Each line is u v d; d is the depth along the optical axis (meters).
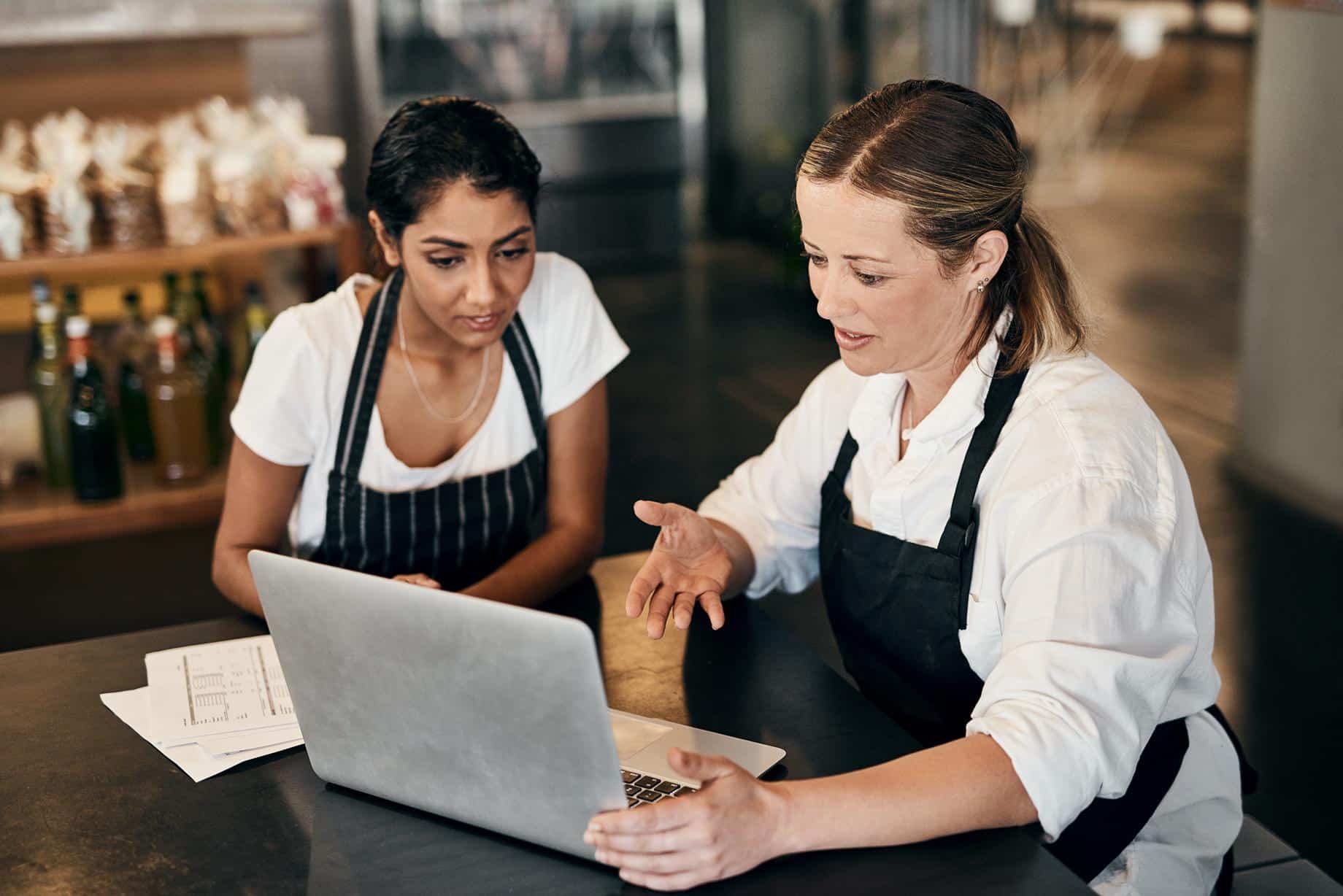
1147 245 6.80
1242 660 2.93
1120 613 1.23
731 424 4.57
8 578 3.40
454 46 6.48
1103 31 8.22
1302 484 3.89
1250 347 4.04
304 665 1.22
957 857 1.14
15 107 4.23
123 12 5.24
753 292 6.34
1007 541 1.32
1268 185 3.94
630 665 1.53
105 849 1.20
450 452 1.81
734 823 1.11
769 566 1.69
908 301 1.28
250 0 6.03
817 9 6.12
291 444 1.72
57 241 3.25
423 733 1.19
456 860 1.17
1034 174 8.12
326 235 3.49
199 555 3.56
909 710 1.49
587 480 1.88
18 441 3.41
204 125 4.12
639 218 7.01
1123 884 1.39
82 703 1.47
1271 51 3.90
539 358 1.84
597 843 1.12
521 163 1.55
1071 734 1.17
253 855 1.19
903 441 1.48
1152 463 1.32
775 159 6.75
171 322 3.32
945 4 5.50
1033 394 1.35
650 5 6.74
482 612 1.08
